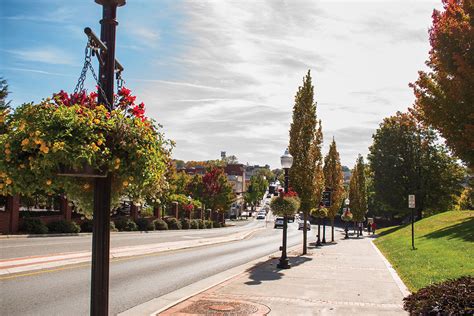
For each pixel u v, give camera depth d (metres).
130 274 14.29
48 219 28.81
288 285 11.72
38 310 8.73
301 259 19.19
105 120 4.81
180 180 69.81
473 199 58.81
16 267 13.38
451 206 59.81
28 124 4.55
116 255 19.02
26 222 25.97
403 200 60.00
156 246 24.22
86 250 19.09
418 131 57.50
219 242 32.59
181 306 9.03
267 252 23.95
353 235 51.25
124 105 5.70
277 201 16.31
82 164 4.66
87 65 5.02
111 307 9.39
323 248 27.36
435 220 38.12
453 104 7.55
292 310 8.71
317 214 30.58
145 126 5.09
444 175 59.00
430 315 6.62
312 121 22.31
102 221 5.09
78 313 8.60
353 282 12.31
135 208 42.34
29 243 20.64
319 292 10.70
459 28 7.19
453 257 16.19
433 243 22.80
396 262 17.58
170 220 48.25
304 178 22.14
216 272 15.37
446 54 7.50
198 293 10.52
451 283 7.56
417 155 59.34
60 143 4.43
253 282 12.23
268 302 9.46
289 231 59.19
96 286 5.08
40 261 14.74
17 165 4.73
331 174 35.41
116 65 5.58
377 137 62.06
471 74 7.01
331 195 32.19
